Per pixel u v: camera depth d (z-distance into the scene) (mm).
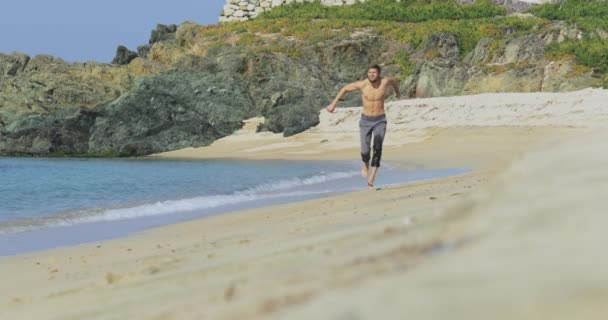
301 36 64312
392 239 3547
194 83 54219
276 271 4512
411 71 56500
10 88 55938
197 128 51094
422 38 61281
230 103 53062
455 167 25953
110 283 6496
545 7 66938
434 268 2066
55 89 55156
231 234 10359
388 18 70125
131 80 58156
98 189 20953
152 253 9109
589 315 1546
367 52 60438
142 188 20844
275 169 27719
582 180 2641
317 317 1931
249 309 2627
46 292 6590
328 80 57562
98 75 58625
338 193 18078
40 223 13977
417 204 11047
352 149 40969
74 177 26281
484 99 43500
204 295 3957
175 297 4527
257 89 54375
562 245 1959
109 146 50750
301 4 75625
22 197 19047
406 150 35594
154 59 63000
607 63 46312
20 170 31297
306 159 35562
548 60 48031
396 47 61344
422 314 1723
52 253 10141
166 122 51812
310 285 2676
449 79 49750
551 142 3613
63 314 5258
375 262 2773
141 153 49656
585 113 38531
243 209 15242
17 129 51281
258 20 71562
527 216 2354
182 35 69250
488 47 52531
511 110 41188
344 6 74625
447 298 1768
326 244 5426
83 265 8766
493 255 2041
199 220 13281
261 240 8375
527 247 2029
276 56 57344
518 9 70875
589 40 50375
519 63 48156
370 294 1969
